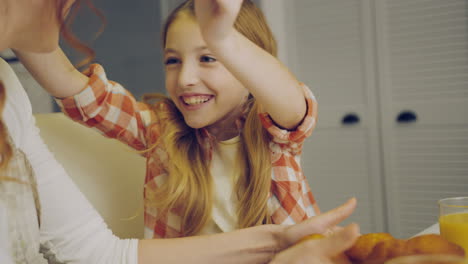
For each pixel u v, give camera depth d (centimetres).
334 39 296
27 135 79
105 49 333
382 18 278
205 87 100
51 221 77
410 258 38
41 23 53
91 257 77
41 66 90
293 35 311
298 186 104
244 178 104
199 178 103
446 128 264
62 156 110
